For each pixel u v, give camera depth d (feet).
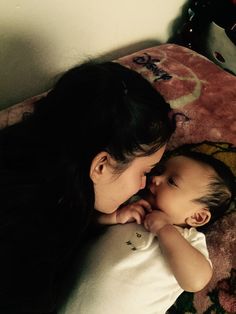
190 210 2.68
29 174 1.90
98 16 3.56
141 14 3.99
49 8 3.10
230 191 2.78
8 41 3.00
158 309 2.45
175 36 4.58
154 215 2.57
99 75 1.93
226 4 4.05
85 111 1.86
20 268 1.82
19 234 1.81
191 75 3.74
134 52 4.28
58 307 2.41
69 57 3.58
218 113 3.45
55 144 1.90
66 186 1.89
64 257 2.06
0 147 2.03
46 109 1.99
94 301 2.33
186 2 4.38
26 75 3.34
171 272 2.46
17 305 1.89
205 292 2.67
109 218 2.62
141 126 1.89
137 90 1.93
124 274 2.37
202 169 2.73
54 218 1.89
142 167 2.12
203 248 2.59
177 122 3.37
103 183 2.08
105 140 1.87
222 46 4.16
